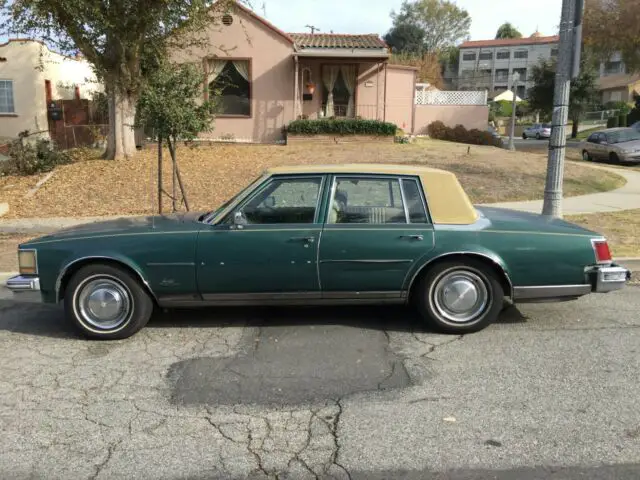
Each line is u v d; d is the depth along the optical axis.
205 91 13.40
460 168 16.00
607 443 3.47
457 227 5.24
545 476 3.15
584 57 40.78
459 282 5.29
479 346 5.08
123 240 5.19
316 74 22.20
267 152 18.30
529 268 5.21
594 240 5.27
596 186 15.26
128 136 16.64
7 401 4.11
